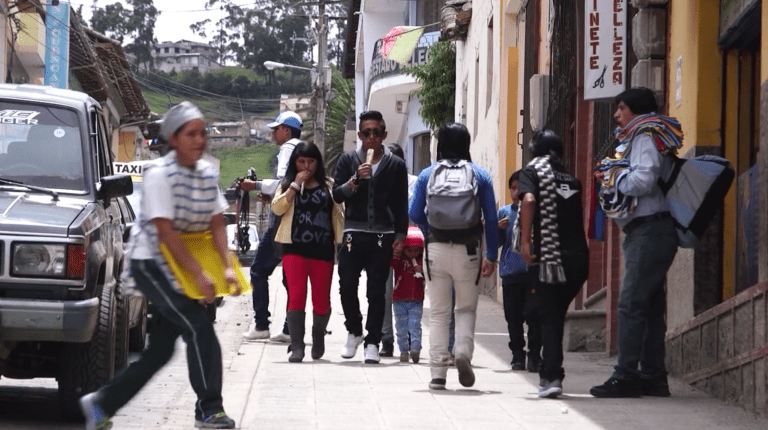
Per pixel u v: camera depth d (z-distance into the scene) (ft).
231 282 19.48
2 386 30.55
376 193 31.89
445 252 26.40
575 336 38.24
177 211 19.11
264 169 374.63
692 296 28.76
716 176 25.27
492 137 77.00
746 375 24.09
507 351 37.45
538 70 59.88
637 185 24.95
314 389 26.91
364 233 31.99
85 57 122.31
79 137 27.40
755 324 23.57
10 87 28.40
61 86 107.65
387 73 131.95
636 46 33.68
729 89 28.99
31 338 22.82
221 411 20.22
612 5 34.14
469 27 93.97
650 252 25.58
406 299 32.91
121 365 28.04
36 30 101.91
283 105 385.29
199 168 19.39
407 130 143.33
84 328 22.97
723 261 28.63
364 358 32.63
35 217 23.82
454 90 106.63
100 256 24.50
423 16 130.41
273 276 78.74
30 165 26.76
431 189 26.35
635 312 26.02
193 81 490.08
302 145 32.35
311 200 32.58
